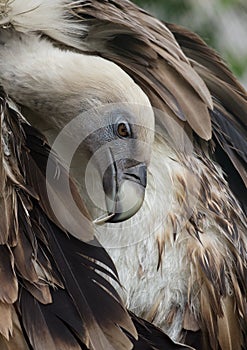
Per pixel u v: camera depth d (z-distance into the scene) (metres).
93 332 7.09
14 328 7.05
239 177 8.78
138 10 8.60
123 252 7.84
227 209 8.33
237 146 8.86
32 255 7.17
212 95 9.02
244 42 13.03
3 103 7.54
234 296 8.14
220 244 8.16
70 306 7.15
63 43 8.23
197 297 8.02
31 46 8.08
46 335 7.03
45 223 7.32
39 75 8.02
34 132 7.56
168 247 7.94
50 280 7.17
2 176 7.25
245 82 12.84
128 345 7.10
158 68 8.23
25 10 7.94
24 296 7.10
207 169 8.41
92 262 7.35
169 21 12.68
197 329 8.01
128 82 8.14
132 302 7.91
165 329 8.01
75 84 8.06
